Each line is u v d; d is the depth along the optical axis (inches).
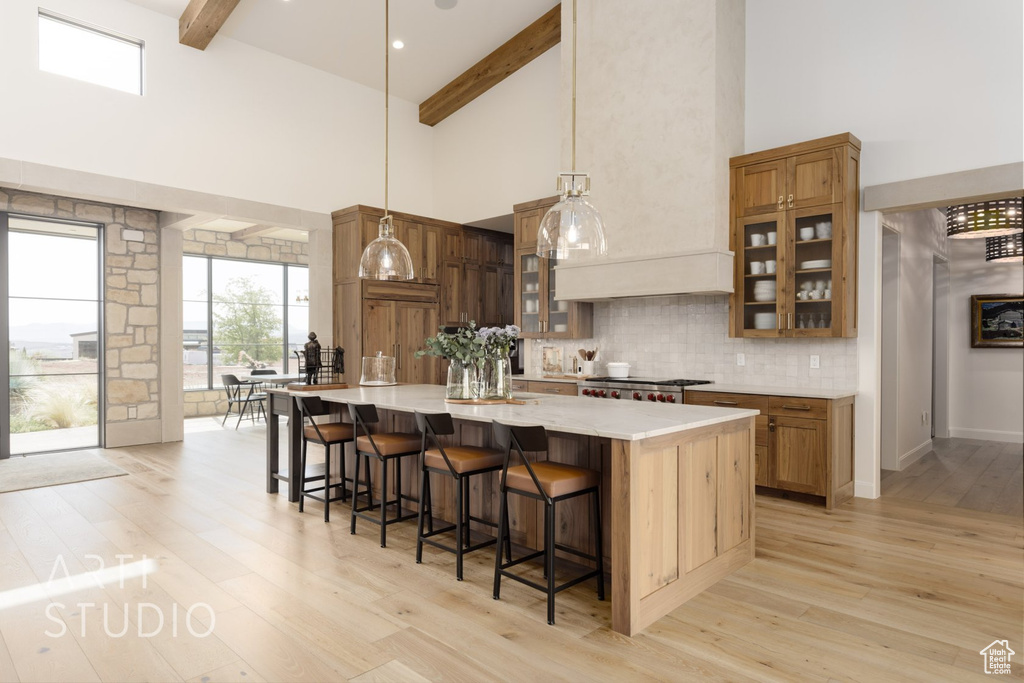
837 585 120.1
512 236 335.0
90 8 212.1
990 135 163.9
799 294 184.4
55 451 259.8
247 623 103.1
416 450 148.7
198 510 172.2
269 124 257.6
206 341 383.9
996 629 101.7
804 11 195.9
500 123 288.0
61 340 260.5
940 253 275.1
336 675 87.3
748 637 99.1
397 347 273.7
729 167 197.2
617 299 243.4
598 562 113.8
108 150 215.2
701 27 193.0
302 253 425.4
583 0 223.8
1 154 193.5
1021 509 171.9
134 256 275.7
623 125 211.2
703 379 218.8
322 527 156.8
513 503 140.2
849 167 176.2
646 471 103.3
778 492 186.4
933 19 172.9
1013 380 277.9
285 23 241.0
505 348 150.8
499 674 87.9
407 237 279.3
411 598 113.4
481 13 247.6
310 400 163.8
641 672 88.4
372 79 287.6
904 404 229.1
